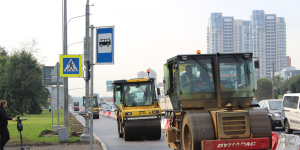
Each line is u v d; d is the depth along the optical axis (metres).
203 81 12.12
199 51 12.40
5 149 16.20
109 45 13.03
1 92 73.69
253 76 12.15
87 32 16.62
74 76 17.80
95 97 55.50
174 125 13.68
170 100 13.93
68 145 17.61
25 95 73.38
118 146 18.09
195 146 11.07
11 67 73.19
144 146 17.77
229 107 11.53
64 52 26.64
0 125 13.24
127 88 21.55
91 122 12.94
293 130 22.45
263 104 27.14
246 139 10.91
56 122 43.47
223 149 10.83
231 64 12.13
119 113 22.03
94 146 17.23
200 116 11.29
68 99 27.89
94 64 13.21
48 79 26.91
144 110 20.67
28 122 43.75
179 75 12.15
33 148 16.52
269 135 11.18
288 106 22.69
